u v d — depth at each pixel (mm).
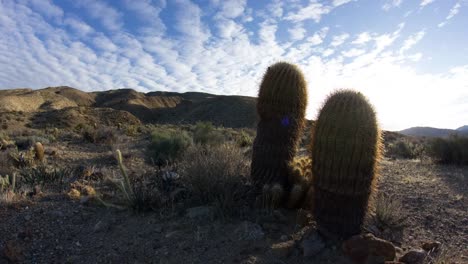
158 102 127500
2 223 5562
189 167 6488
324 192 4957
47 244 5137
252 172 6352
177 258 4766
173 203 6215
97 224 5633
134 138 18734
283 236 5164
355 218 4949
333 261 4668
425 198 7375
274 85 5945
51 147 13773
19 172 9000
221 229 5371
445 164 12086
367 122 4699
